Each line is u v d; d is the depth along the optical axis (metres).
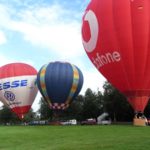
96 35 34.53
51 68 49.41
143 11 32.91
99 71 35.75
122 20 32.91
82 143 17.34
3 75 55.75
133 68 32.84
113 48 33.22
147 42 32.69
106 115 75.56
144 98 33.28
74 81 49.12
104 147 15.47
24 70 55.72
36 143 18.31
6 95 55.75
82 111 89.06
